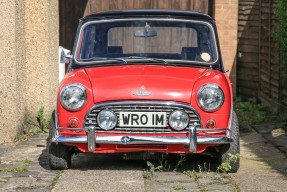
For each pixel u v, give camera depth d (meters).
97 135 7.11
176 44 7.98
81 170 7.57
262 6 13.64
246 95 14.09
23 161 8.08
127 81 7.18
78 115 7.17
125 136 7.05
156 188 6.75
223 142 7.11
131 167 7.75
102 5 14.05
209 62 7.82
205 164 7.86
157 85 7.13
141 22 8.03
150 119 7.07
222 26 13.52
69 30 14.10
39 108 10.34
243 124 11.27
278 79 12.02
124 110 7.07
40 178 7.20
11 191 6.66
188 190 6.69
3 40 9.22
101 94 7.11
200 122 7.12
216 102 7.13
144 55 7.90
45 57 10.30
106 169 7.63
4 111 9.29
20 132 9.62
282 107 11.83
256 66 14.04
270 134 10.36
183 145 7.19
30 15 10.23
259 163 8.15
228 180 7.15
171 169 7.68
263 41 13.52
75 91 7.16
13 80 9.29
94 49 7.94
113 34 8.00
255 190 6.73
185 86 7.14
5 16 9.20
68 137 7.15
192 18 8.07
